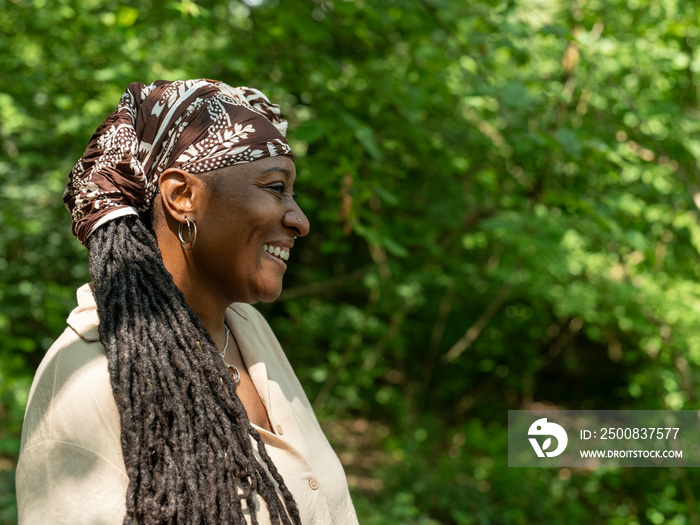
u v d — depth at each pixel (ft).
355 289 30.14
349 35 12.07
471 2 13.30
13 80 14.05
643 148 13.75
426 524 20.15
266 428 3.74
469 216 18.84
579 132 9.54
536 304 29.76
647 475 23.99
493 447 28.22
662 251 19.69
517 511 22.41
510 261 21.95
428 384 34.86
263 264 3.45
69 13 13.26
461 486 22.91
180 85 3.47
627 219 12.54
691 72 16.65
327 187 11.68
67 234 26.18
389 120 13.26
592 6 16.03
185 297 3.51
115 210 3.28
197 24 9.61
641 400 26.02
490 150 14.48
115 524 2.81
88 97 14.47
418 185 20.03
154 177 3.42
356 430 30.66
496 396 35.09
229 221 3.36
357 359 30.99
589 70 14.64
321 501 3.53
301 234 3.60
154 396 2.94
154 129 3.43
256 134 3.41
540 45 17.62
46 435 2.91
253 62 11.16
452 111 16.37
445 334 34.27
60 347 3.12
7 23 13.91
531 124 13.83
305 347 31.63
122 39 13.61
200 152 3.35
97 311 3.11
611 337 25.40
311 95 10.53
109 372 2.94
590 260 19.67
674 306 18.90
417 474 24.43
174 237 3.45
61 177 20.76
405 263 25.95
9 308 16.16
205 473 2.93
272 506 3.08
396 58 15.62
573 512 23.24
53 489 2.85
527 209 15.10
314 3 11.09
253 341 3.92
